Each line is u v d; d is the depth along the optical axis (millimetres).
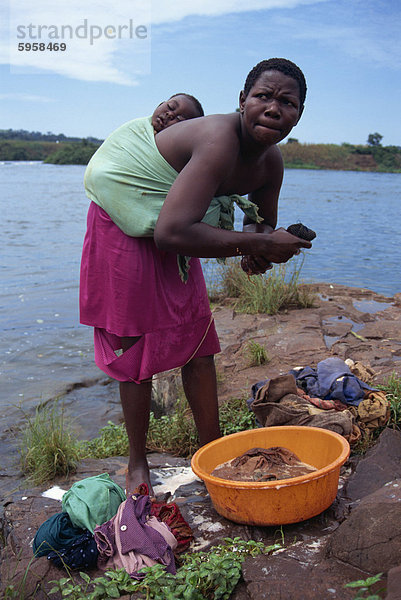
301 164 82312
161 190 3029
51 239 19016
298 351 6293
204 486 3578
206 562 2645
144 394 3318
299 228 2963
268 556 2676
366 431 3904
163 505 3064
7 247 17250
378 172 79625
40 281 12602
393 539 2490
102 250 3146
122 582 2598
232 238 2895
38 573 2828
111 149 3115
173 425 4656
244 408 4852
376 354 5941
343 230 19766
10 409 6305
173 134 2994
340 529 2633
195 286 3359
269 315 7891
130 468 3467
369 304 8523
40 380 7145
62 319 9734
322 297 8969
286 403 3969
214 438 3621
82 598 2525
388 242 17188
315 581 2430
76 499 3039
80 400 6637
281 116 2828
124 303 3135
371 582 2113
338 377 4148
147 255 3121
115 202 3035
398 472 3316
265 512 2883
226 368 5992
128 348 3258
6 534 3387
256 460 3264
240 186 3219
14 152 129250
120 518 2863
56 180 58156
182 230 2846
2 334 8922
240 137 2973
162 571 2537
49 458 4176
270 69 2840
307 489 2852
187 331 3334
